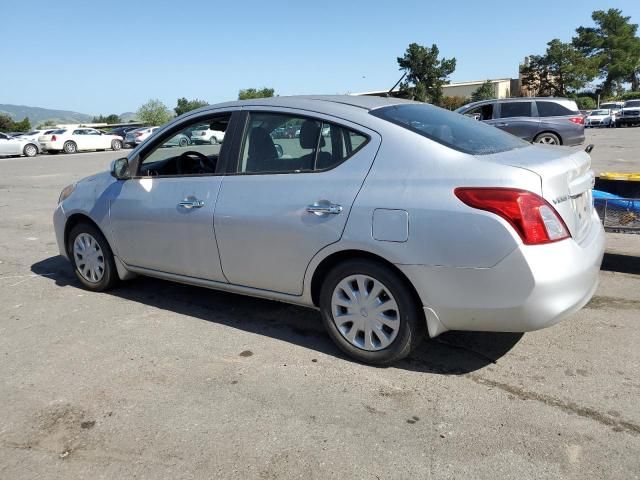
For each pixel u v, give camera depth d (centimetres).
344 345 357
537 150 355
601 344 368
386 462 259
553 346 368
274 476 252
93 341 402
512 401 306
